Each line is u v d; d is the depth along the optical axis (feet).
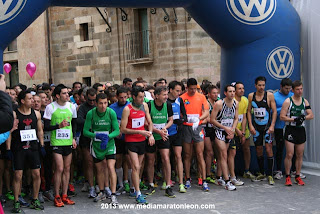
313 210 17.93
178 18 48.55
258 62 25.08
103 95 19.17
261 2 24.57
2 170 20.31
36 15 22.09
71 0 23.13
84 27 60.64
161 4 24.67
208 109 22.77
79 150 24.91
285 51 25.34
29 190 21.68
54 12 62.64
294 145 22.77
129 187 22.27
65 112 19.71
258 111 23.45
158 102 20.68
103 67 58.29
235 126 22.18
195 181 24.43
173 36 48.91
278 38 25.13
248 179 24.48
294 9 26.37
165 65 49.78
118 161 21.84
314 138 26.71
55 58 63.26
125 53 53.83
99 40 58.39
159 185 23.54
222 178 23.81
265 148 24.20
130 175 21.30
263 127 23.56
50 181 21.02
